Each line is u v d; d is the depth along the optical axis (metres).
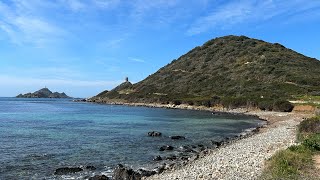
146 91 153.00
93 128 51.75
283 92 103.81
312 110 73.12
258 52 152.50
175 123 61.19
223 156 26.62
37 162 26.67
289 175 17.33
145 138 40.81
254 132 44.91
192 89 134.38
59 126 54.62
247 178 17.94
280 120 62.34
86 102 183.62
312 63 141.50
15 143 35.84
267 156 23.91
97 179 21.12
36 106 136.62
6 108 117.19
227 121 65.50
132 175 21.06
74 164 26.12
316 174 17.55
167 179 19.27
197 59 169.00
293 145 25.78
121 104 147.88
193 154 30.55
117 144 35.94
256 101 92.81
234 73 136.75
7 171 23.67
